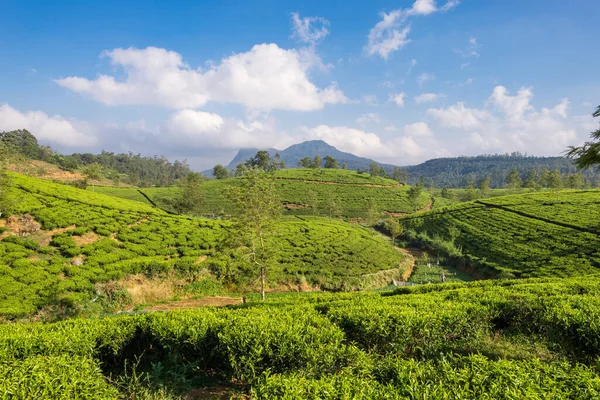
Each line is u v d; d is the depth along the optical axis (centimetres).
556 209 6197
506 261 4462
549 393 565
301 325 956
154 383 899
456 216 7250
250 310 1204
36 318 2142
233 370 880
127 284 2773
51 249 2952
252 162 14750
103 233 3494
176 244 3722
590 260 3994
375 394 591
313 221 6431
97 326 1032
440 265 5162
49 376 678
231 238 2528
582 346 999
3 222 3198
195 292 3023
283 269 3609
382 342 1026
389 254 4988
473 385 609
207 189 10925
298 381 641
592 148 1438
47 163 13575
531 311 1232
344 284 3562
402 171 16700
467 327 1116
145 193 9831
